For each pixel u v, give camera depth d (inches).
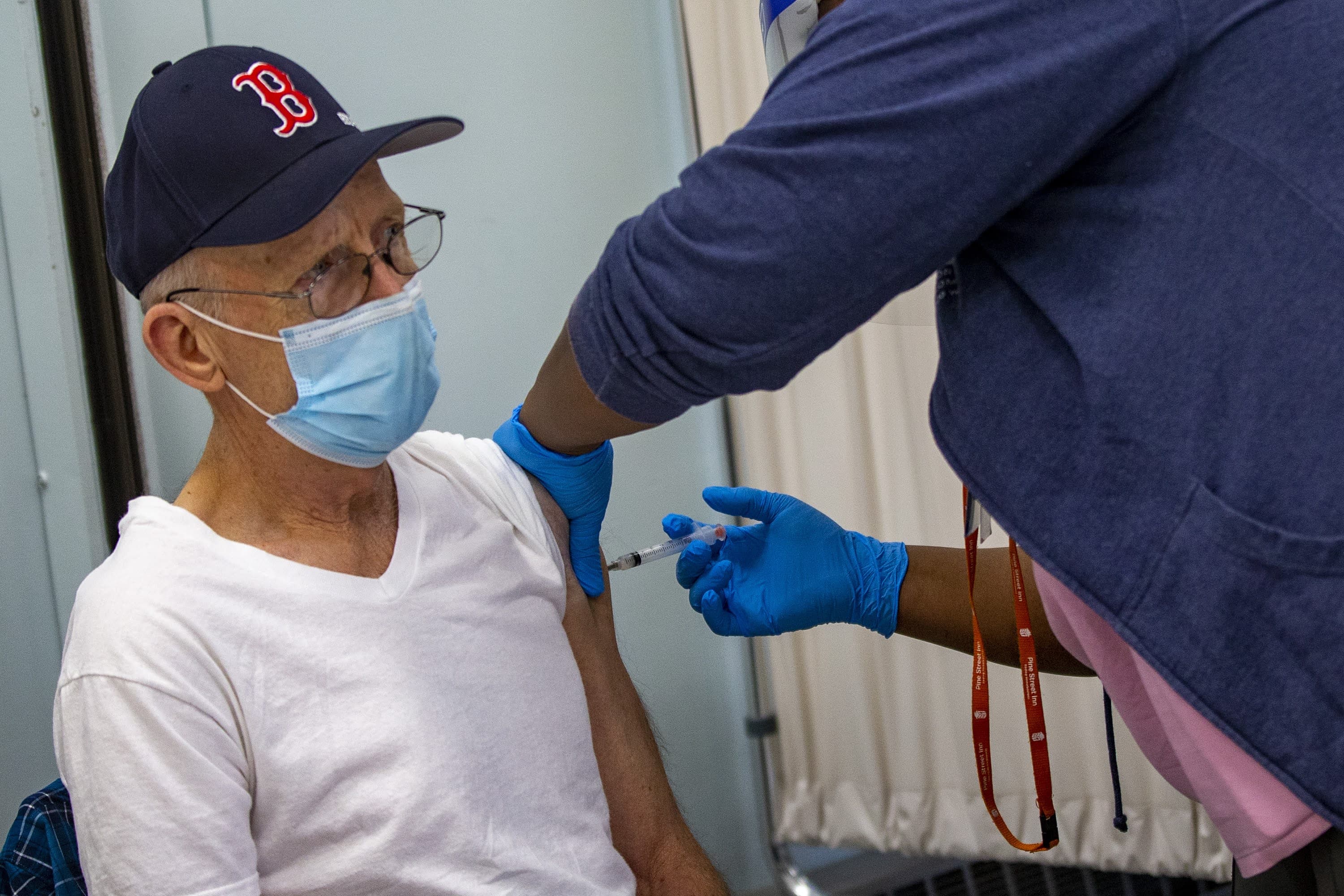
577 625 46.6
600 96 82.6
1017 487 28.8
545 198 80.7
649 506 85.0
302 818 35.0
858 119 25.5
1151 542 26.7
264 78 34.9
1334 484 24.3
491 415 79.4
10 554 62.7
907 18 26.2
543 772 40.4
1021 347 29.0
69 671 33.1
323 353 35.5
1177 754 29.2
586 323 32.0
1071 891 83.7
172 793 32.0
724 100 80.7
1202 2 25.5
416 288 37.6
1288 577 25.0
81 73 61.2
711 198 27.5
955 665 80.4
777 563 48.5
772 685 86.0
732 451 85.4
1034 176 25.9
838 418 81.4
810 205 26.0
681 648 86.0
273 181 33.8
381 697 36.2
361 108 74.0
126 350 63.7
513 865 37.6
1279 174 24.8
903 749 82.3
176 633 33.3
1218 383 25.6
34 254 61.7
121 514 64.1
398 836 35.4
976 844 81.0
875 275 26.8
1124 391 26.5
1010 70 25.1
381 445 37.5
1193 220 25.7
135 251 35.3
